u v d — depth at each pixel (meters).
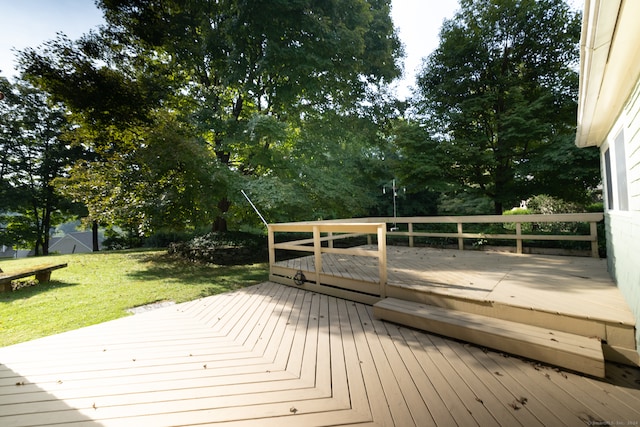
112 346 2.66
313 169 9.18
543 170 6.91
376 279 3.70
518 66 8.45
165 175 7.71
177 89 8.45
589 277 3.47
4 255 28.72
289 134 9.48
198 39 8.26
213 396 1.86
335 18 8.39
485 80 8.31
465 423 1.53
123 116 7.61
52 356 2.48
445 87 8.63
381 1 10.38
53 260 9.26
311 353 2.39
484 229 8.82
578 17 7.50
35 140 16.59
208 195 7.69
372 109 10.01
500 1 7.88
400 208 16.12
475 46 8.24
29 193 16.12
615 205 3.21
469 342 2.44
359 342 2.57
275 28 7.47
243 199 7.66
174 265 7.87
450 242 7.24
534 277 3.54
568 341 2.10
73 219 19.14
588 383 1.85
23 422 1.66
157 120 7.88
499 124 7.98
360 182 11.16
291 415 1.65
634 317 2.11
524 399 1.71
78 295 4.79
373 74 9.80
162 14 7.53
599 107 2.79
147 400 1.84
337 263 5.22
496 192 8.34
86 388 1.99
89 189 8.22
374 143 10.52
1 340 2.99
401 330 2.79
